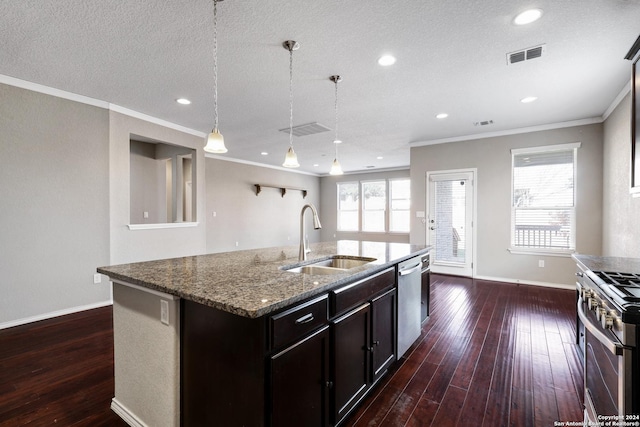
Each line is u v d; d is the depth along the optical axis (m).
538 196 4.73
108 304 3.74
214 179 7.04
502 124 4.61
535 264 4.74
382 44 2.43
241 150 6.51
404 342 2.43
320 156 7.20
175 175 5.41
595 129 4.27
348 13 2.05
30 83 3.12
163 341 1.48
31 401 1.86
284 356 1.23
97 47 2.47
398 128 4.82
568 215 4.51
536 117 4.27
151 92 3.39
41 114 3.20
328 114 4.14
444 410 1.81
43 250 3.23
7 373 2.18
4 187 2.98
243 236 7.70
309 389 1.38
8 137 2.99
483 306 3.75
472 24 2.16
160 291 1.43
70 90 3.33
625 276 1.49
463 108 3.90
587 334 1.56
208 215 6.89
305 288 1.38
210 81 3.11
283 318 1.22
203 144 5.04
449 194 5.47
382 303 2.08
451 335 2.91
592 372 1.45
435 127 4.77
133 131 4.01
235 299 1.20
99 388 2.00
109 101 3.67
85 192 3.54
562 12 2.02
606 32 2.24
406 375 2.20
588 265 1.89
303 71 2.89
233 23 2.16
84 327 3.03
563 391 1.99
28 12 2.01
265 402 1.16
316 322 1.42
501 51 2.53
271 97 3.52
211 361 1.32
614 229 3.71
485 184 5.12
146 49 2.50
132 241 4.00
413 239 5.81
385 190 9.27
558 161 4.58
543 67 2.80
